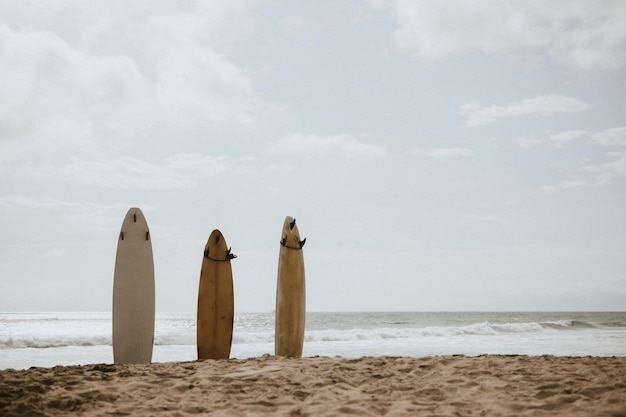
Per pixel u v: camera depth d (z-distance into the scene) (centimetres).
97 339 1348
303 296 746
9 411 319
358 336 1622
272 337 1524
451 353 1109
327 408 340
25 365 917
